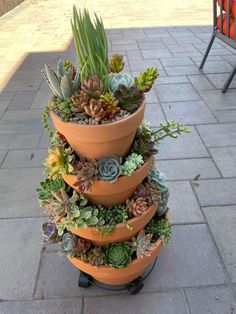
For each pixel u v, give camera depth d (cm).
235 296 132
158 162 205
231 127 235
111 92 96
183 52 372
